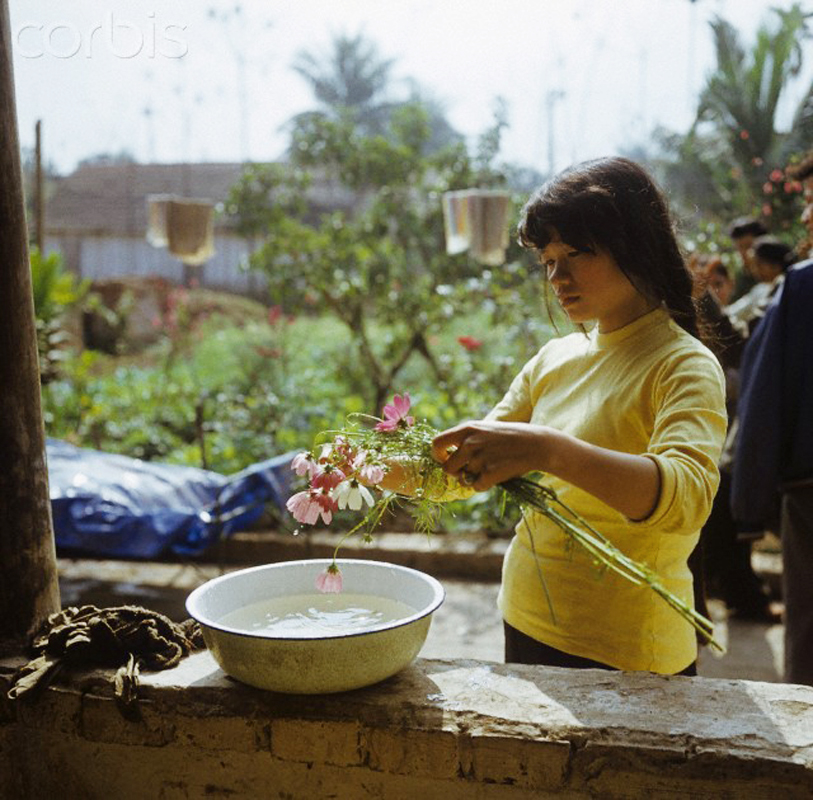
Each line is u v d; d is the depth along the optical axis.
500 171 7.59
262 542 4.79
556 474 1.25
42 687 1.59
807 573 2.64
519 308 6.43
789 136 9.62
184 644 1.69
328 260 7.13
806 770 1.28
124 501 4.43
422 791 1.45
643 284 1.49
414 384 7.79
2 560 1.80
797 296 2.67
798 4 9.64
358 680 1.44
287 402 6.81
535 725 1.40
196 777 1.56
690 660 1.65
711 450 1.33
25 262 1.80
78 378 7.79
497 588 4.50
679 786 1.33
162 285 11.77
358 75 32.78
